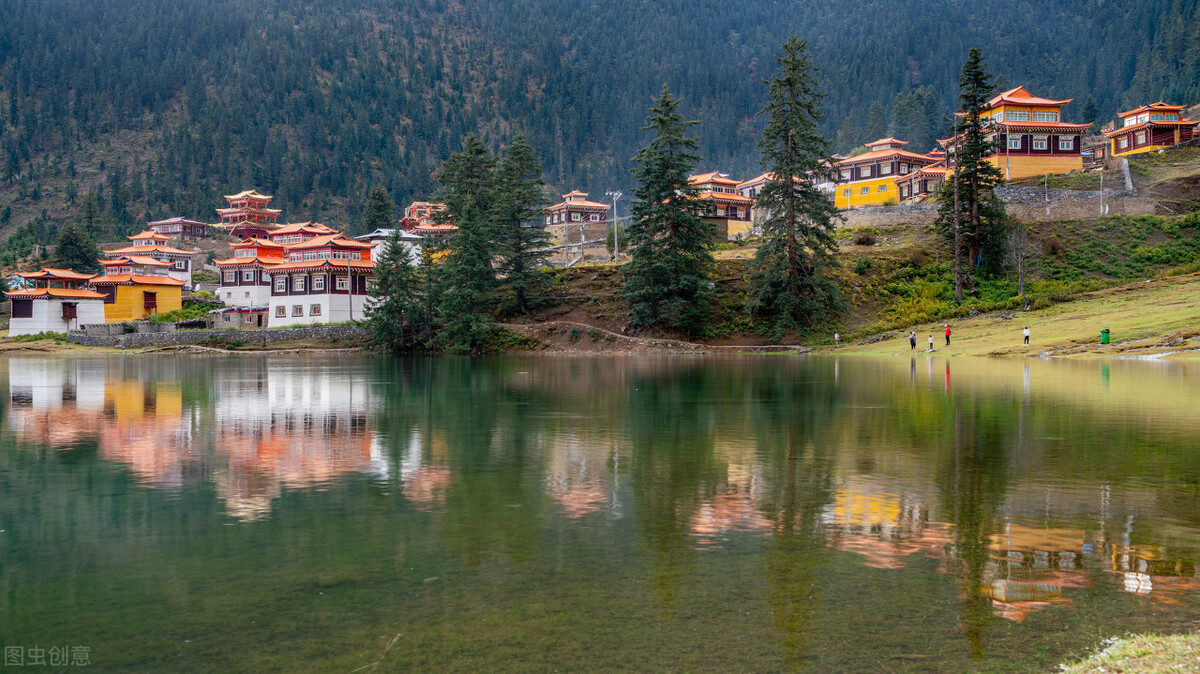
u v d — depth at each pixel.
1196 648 8.57
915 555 12.15
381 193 166.12
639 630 9.60
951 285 84.56
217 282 169.25
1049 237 90.75
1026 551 12.24
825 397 33.44
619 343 82.12
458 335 87.50
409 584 11.23
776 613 10.03
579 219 152.12
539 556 12.37
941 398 31.52
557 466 19.36
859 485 16.67
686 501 15.63
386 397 36.81
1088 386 34.12
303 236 140.50
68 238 147.62
